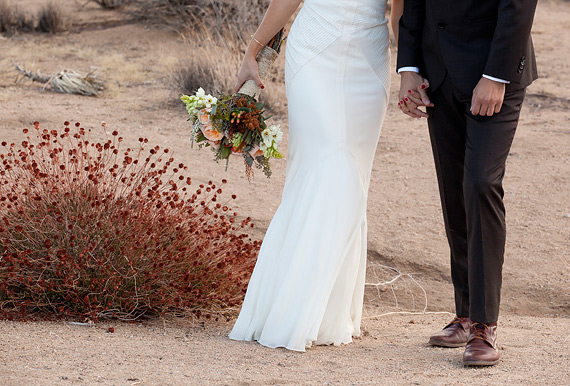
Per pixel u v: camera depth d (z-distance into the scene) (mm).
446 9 3932
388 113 10766
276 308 4141
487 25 3891
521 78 3834
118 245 4730
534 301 5820
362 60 4211
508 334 4656
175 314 4844
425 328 4996
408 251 6574
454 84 3979
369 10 4207
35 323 4367
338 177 4168
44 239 4715
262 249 4316
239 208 7066
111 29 15391
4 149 7836
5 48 13867
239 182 7824
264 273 4277
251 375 3564
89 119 9570
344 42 4180
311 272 4125
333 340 4305
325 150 4184
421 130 9992
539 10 19297
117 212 4875
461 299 4355
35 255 4723
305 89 4211
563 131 9758
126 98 10844
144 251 4719
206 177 7840
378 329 4941
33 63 12164
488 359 3811
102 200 4902
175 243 4949
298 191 4258
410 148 9258
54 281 4617
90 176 4789
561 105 10984
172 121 9789
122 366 3617
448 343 4301
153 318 4766
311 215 4148
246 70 4445
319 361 3898
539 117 10430
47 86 11008
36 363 3566
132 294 4715
